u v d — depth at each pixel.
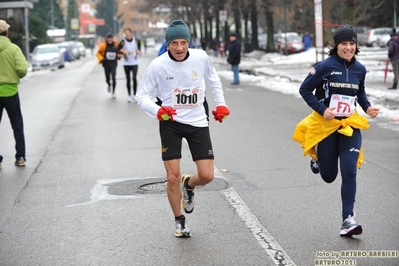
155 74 11.66
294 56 82.31
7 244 12.20
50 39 143.12
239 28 113.38
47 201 15.31
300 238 11.89
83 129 26.84
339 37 11.66
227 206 14.26
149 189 16.12
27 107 36.44
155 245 11.79
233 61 49.19
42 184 17.14
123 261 11.00
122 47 35.69
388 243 11.48
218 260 10.87
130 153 21.09
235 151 20.86
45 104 37.81
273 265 10.53
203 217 13.48
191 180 12.29
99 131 26.09
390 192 15.03
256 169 18.06
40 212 14.37
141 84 11.82
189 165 18.86
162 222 13.23
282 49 99.00
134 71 35.91
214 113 12.02
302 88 11.92
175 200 12.04
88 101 38.34
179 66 11.60
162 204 14.61
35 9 181.50
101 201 15.09
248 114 30.31
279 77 53.44
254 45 109.44
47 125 28.52
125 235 12.45
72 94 44.03
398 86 39.28
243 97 38.97
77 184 16.97
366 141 22.11
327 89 11.86
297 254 11.04
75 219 13.70
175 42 11.46
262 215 13.48
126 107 34.16
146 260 11.00
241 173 17.62
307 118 12.34
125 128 26.62
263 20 138.50
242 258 10.92
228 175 17.42
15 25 108.12
